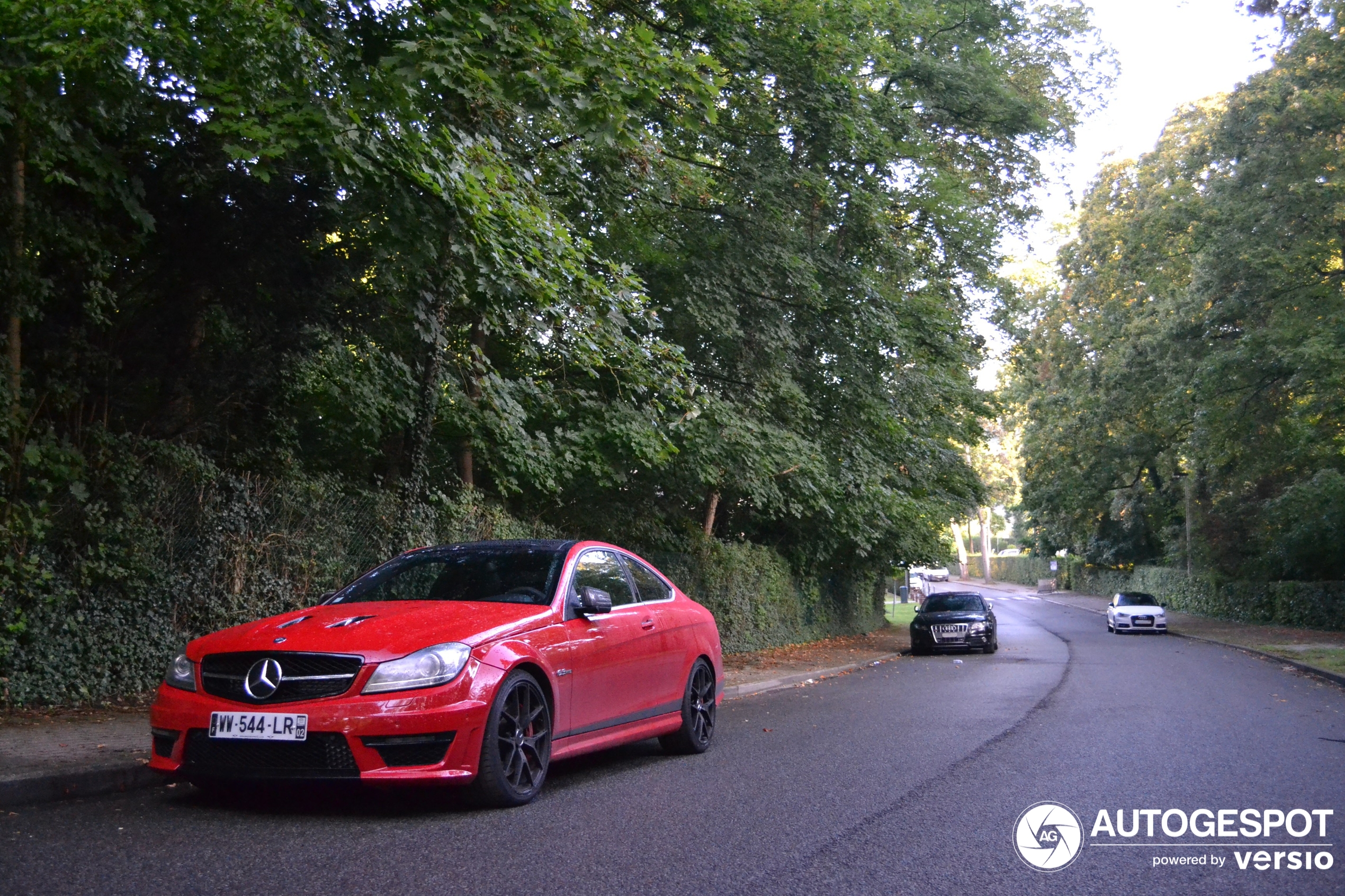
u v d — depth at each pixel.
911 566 32.84
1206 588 44.00
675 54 10.59
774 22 17.08
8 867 4.58
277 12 8.54
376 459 14.59
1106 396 39.62
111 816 5.71
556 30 10.27
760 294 18.92
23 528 8.80
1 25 7.89
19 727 8.04
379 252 11.35
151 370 10.84
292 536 11.25
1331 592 34.44
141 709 9.34
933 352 24.42
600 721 7.03
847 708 12.35
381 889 4.36
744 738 9.55
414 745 5.61
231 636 6.11
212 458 11.23
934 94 25.05
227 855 4.88
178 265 10.71
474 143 10.27
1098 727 10.14
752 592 22.81
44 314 9.76
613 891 4.42
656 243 17.80
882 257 21.91
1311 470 34.06
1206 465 36.19
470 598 6.98
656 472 17.53
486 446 13.90
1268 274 28.08
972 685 15.43
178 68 9.32
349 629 5.96
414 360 13.59
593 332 12.45
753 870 4.80
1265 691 14.80
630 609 7.76
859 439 23.06
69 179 8.82
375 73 9.62
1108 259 39.78
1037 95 28.03
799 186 18.88
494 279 10.57
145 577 9.85
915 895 4.46
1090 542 58.03
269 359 11.38
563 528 17.33
